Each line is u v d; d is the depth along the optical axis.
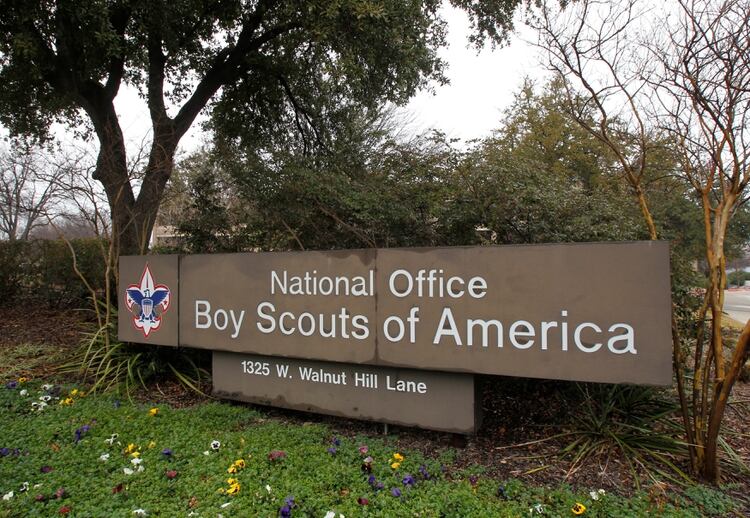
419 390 3.64
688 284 4.41
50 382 5.49
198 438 3.76
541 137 14.62
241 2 9.30
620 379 2.92
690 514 2.63
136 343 5.51
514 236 5.27
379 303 3.67
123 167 7.48
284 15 8.45
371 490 2.91
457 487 2.94
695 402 3.23
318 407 4.04
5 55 8.38
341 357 3.82
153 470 3.20
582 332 3.01
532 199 4.89
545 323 3.11
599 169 11.38
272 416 4.41
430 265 3.48
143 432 3.89
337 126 10.70
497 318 3.25
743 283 48.81
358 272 3.76
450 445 3.70
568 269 3.06
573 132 13.41
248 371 4.41
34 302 10.75
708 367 3.20
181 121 9.60
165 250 7.83
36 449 3.57
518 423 4.15
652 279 2.86
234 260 4.38
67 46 7.98
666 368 2.82
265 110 11.32
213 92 10.17
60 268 10.14
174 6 8.42
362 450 3.45
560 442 3.73
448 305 3.41
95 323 7.26
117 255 6.21
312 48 9.75
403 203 5.98
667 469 3.26
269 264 4.18
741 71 2.97
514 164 5.41
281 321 4.11
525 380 4.69
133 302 5.05
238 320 4.35
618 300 2.93
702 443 3.16
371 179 6.61
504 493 2.87
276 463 3.28
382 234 6.14
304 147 10.80
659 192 5.26
